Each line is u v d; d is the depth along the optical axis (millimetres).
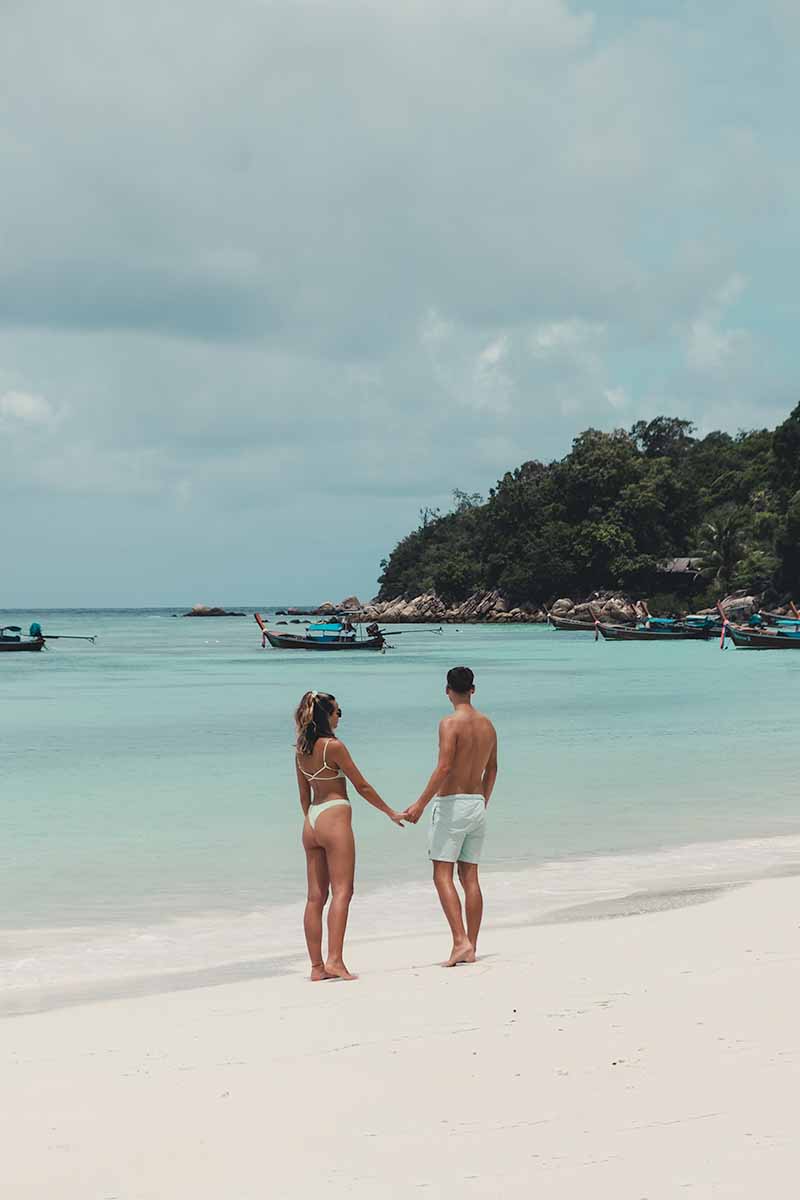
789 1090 5012
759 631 83688
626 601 131500
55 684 51094
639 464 144375
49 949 9125
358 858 12930
